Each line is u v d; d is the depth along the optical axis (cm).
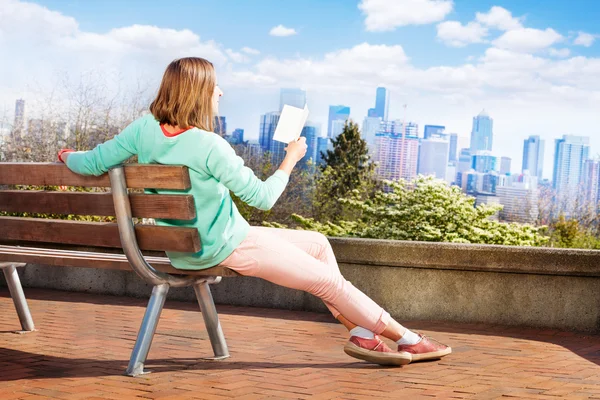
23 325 480
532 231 1040
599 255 520
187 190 355
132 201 359
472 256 540
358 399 329
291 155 373
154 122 355
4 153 1634
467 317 546
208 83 357
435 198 1030
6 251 411
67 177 373
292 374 378
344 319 395
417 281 555
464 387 354
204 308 409
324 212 2114
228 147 352
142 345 371
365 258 561
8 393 331
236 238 361
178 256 367
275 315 566
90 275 655
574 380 376
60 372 373
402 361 395
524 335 504
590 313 527
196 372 379
